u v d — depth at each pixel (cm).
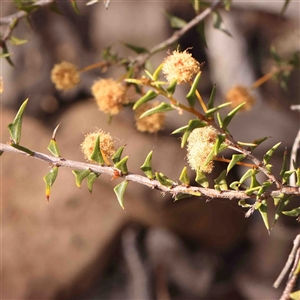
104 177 77
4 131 81
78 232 74
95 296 78
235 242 84
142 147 76
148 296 77
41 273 72
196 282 80
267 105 87
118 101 47
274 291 78
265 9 84
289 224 76
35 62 96
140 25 99
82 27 103
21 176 76
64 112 92
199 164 43
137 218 78
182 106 42
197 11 53
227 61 92
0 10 90
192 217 79
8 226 73
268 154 43
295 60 55
